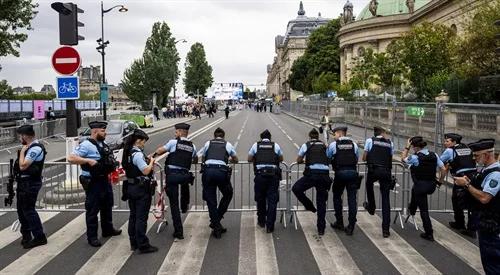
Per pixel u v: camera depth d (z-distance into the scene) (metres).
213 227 7.97
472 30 27.48
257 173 8.19
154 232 8.25
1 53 24.33
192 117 64.88
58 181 10.76
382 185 8.05
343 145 8.08
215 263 6.64
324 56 92.25
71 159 7.22
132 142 7.24
